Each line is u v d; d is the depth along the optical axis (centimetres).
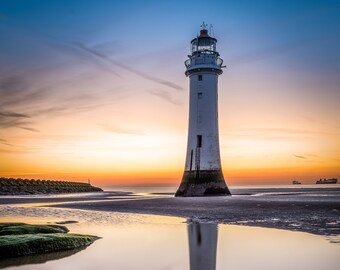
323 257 1138
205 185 4656
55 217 2383
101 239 1517
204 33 5069
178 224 1942
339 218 2009
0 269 1089
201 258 1168
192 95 4878
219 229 1731
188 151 4850
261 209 2598
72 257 1217
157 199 4272
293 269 1016
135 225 1922
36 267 1102
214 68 4791
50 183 9494
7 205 3681
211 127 4769
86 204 3622
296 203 3064
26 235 1437
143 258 1184
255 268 1038
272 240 1422
